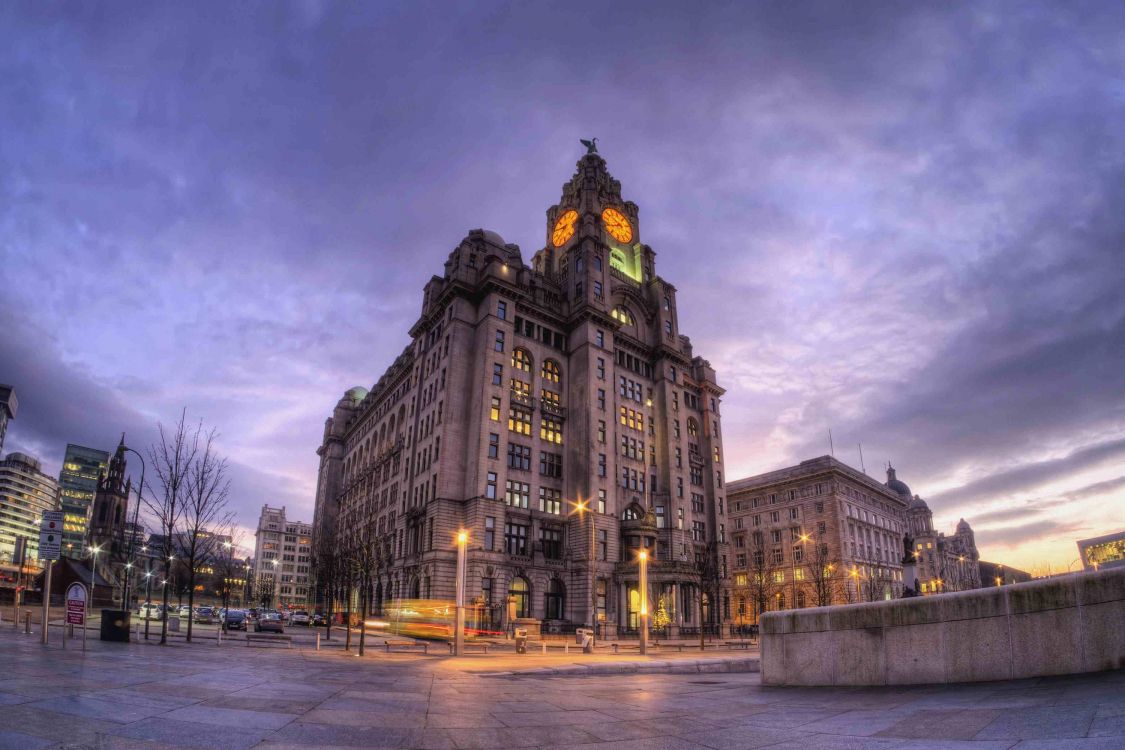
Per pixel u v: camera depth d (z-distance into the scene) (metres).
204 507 41.78
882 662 13.74
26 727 8.04
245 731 8.87
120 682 13.12
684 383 98.00
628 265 97.56
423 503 72.94
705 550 84.62
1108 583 11.49
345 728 9.66
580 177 96.19
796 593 110.44
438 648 40.47
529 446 74.00
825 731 8.95
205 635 39.47
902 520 137.75
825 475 112.88
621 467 81.19
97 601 74.44
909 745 7.46
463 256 78.25
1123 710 7.75
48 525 23.86
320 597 102.19
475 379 72.88
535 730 9.90
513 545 69.19
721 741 8.76
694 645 56.25
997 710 8.96
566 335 83.44
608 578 71.88
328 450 133.88
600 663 24.69
